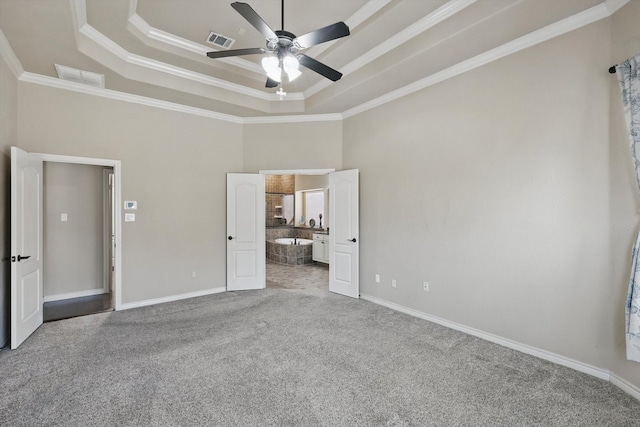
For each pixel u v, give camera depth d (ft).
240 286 16.99
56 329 11.39
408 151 13.12
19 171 10.11
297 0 9.53
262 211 17.33
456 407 6.95
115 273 13.67
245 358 9.17
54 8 8.07
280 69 8.64
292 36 7.88
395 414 6.72
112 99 13.55
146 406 6.93
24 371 8.38
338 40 11.36
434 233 12.12
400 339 10.53
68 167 15.61
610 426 6.38
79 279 15.93
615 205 7.73
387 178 14.08
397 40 10.87
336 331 11.24
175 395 7.34
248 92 15.35
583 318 8.36
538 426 6.38
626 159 7.50
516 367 8.66
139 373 8.30
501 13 8.28
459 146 11.23
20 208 10.13
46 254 15.03
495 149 10.19
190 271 15.67
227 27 10.96
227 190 16.66
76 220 15.83
